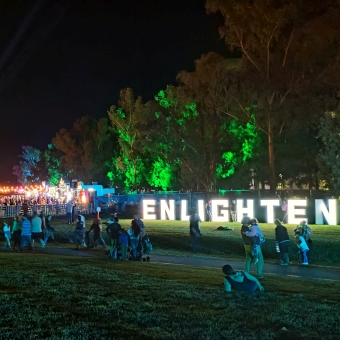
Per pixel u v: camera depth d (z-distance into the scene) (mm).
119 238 20062
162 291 11109
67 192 60844
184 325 7961
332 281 16031
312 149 54281
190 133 55094
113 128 75500
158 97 56281
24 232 23484
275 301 10359
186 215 38781
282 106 45062
